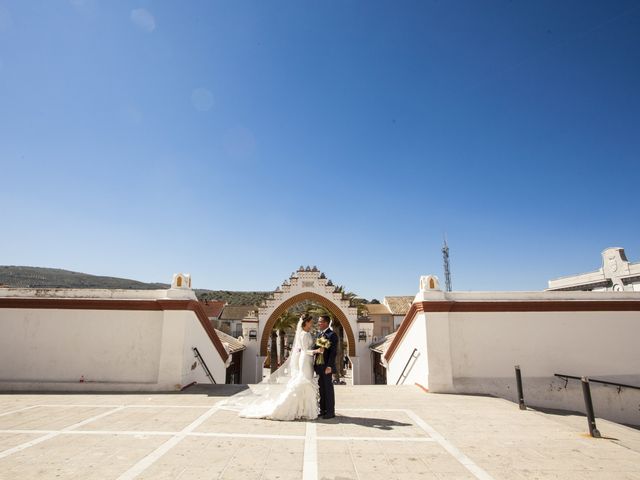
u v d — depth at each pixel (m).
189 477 4.02
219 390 9.17
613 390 9.45
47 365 9.40
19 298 9.59
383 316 51.41
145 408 7.20
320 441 5.25
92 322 9.59
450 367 9.23
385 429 5.89
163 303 9.48
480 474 4.17
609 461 4.62
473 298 9.77
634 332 9.78
